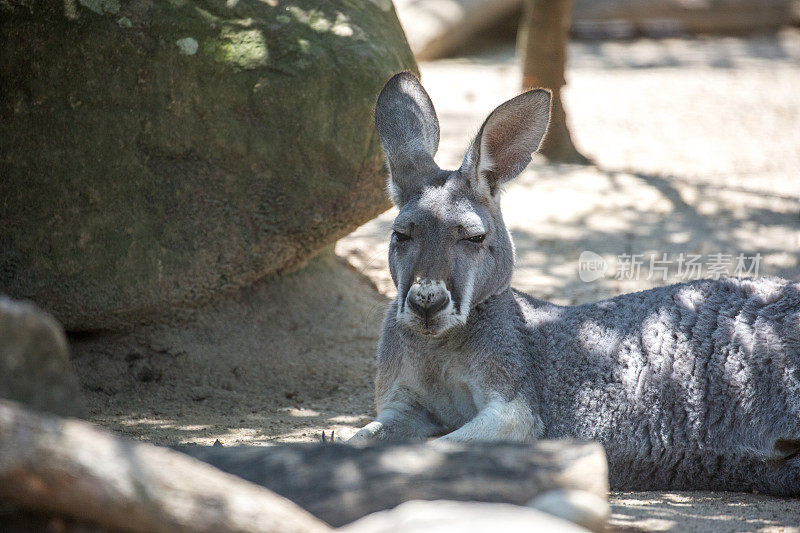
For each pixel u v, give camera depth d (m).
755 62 35.59
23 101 10.86
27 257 10.89
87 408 10.89
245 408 11.32
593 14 40.06
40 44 10.81
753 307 9.20
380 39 11.87
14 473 4.68
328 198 11.79
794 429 8.60
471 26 36.44
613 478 9.21
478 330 9.36
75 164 11.02
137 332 11.95
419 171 9.46
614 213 18.94
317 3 11.73
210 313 12.48
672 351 9.14
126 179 11.20
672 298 9.56
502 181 9.60
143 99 11.12
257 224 11.79
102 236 11.12
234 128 11.36
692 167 22.42
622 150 23.91
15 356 5.52
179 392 11.59
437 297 8.52
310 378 12.38
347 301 14.04
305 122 11.40
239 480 5.63
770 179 21.41
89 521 4.99
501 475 6.07
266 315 12.98
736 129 26.06
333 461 6.24
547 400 9.33
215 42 11.27
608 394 9.20
